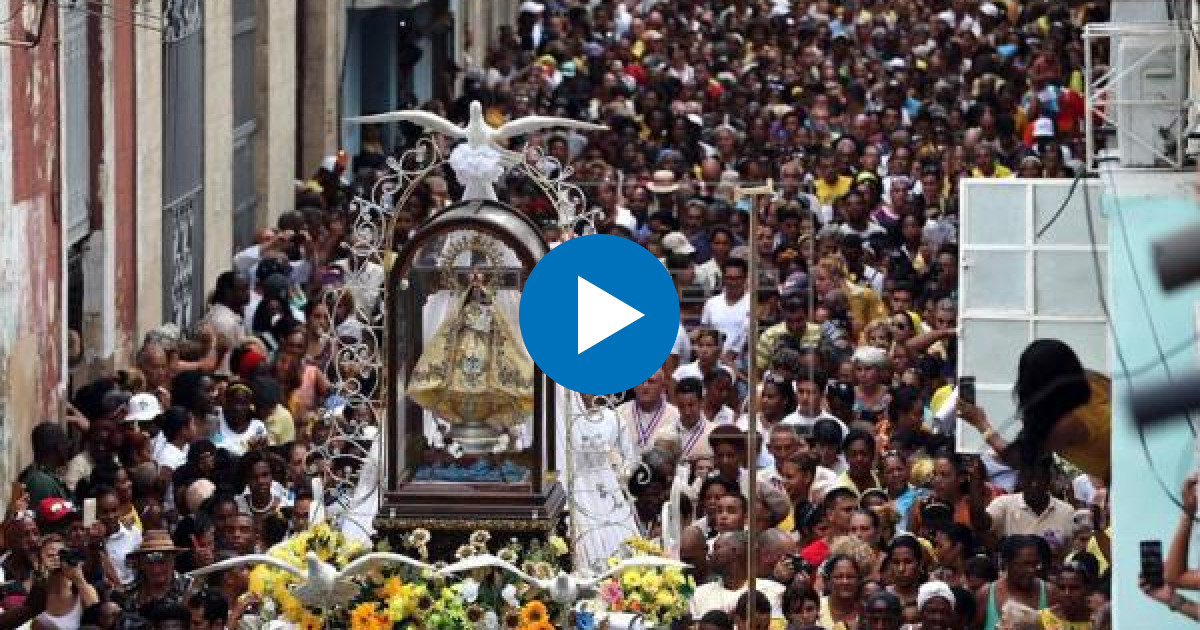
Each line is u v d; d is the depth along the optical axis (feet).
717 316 118.93
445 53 205.16
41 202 109.70
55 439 96.43
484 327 73.97
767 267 127.65
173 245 136.05
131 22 125.18
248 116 155.74
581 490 76.69
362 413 79.15
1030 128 172.86
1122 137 84.07
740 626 80.43
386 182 81.46
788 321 114.93
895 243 139.64
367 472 75.31
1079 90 178.29
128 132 126.31
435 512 72.59
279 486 93.04
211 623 79.66
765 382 104.63
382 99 193.57
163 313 134.21
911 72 192.65
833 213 144.56
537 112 182.29
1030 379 70.49
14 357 105.40
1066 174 149.18
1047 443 71.87
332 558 72.49
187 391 102.83
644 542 75.15
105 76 121.60
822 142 167.22
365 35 192.54
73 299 121.60
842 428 99.40
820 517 90.38
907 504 93.15
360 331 77.97
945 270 126.00
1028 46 200.75
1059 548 90.22
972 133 158.92
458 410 74.13
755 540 74.90
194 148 140.36
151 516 88.07
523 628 70.64
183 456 99.55
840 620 84.38
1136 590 74.84
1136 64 84.74
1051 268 105.09
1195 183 80.33
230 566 74.43
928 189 148.25
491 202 75.00
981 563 85.40
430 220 73.51
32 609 83.25
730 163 165.17
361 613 70.79
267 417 103.71
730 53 203.41
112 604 80.79
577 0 223.51
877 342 113.09
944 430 104.99
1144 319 75.31
